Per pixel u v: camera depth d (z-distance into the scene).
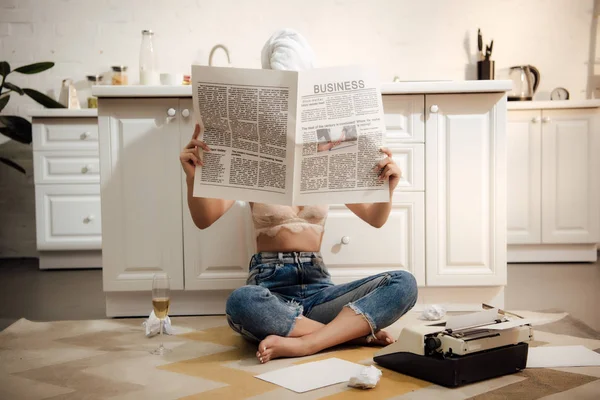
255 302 1.80
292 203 1.76
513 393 1.47
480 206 2.44
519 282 3.10
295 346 1.78
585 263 3.68
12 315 2.57
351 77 1.74
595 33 4.13
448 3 4.11
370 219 1.98
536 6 4.11
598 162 3.66
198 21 4.09
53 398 1.49
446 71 4.12
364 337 1.93
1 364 1.80
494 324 1.59
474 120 2.43
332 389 1.52
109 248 2.39
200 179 1.80
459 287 2.48
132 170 2.39
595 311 2.48
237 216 2.40
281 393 1.49
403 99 2.42
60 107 3.86
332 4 4.09
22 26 4.09
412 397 1.45
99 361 1.82
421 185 2.43
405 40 4.11
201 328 2.23
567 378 1.58
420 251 2.44
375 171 1.78
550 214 3.69
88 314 2.55
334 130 1.75
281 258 1.97
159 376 1.66
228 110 1.75
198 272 2.41
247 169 1.78
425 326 1.65
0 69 3.71
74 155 3.68
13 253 4.21
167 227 2.40
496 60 4.14
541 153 3.67
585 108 3.65
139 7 4.09
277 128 1.74
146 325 2.12
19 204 4.19
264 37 4.09
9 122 3.74
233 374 1.66
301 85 1.73
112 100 2.38
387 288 1.87
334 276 2.44
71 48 4.11
